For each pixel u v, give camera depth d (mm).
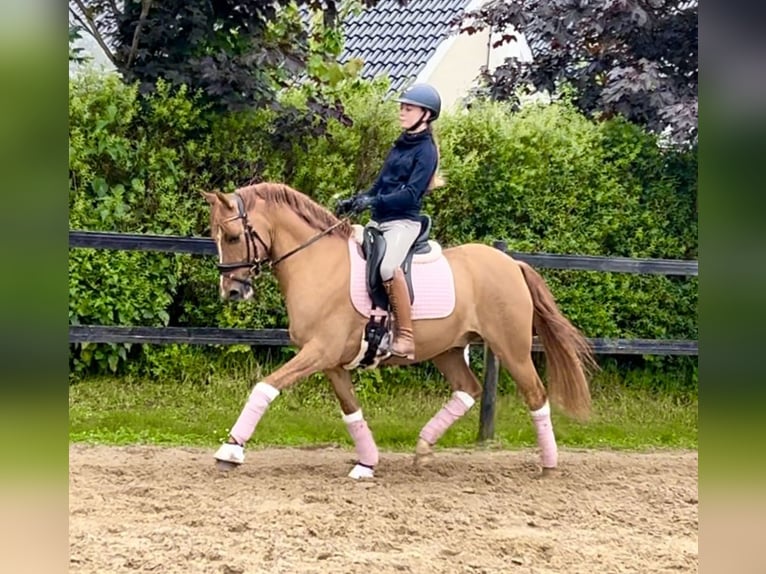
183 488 6664
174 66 9547
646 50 10359
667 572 5312
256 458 7867
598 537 5949
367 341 6934
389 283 6852
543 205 10055
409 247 6938
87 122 9141
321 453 8188
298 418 9070
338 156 9656
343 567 5148
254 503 6320
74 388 9234
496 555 5508
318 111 9398
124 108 9172
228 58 9578
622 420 9680
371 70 16328
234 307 9703
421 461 7508
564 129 10086
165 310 9555
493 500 6719
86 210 9148
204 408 9148
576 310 10234
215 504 6262
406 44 16516
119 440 8203
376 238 6938
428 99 6824
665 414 10008
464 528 5977
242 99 9305
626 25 9977
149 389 9398
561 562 5430
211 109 9539
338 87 10070
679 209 10422
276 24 10039
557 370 7473
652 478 7602
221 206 6848
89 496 6348
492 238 10008
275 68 9773
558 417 9500
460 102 10664
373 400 9688
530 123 9992
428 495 6707
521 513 6438
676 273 8953
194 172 9547
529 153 9961
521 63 10664
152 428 8586
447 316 7047
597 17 9922
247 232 6852
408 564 5242
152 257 9391
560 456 8344
